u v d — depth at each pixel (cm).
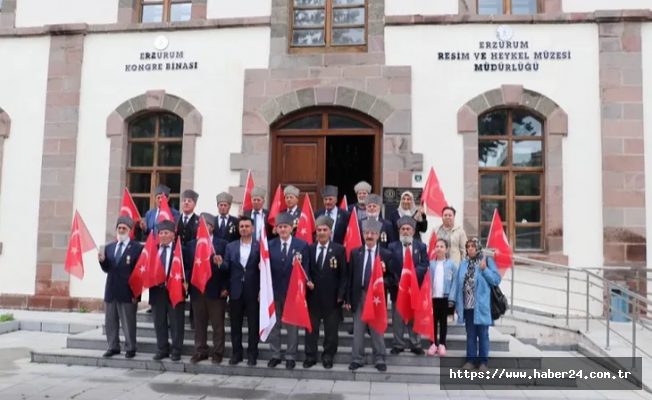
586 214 995
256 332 718
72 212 1102
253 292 718
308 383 677
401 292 695
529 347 784
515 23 1040
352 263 709
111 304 759
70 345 805
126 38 1125
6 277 1111
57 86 1132
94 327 964
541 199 1030
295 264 685
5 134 1138
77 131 1117
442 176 1021
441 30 1049
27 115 1141
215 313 723
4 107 1146
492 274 704
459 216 1009
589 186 999
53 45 1142
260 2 1096
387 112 1035
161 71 1109
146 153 1126
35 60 1150
